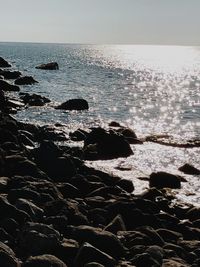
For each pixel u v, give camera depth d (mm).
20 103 45000
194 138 33812
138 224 15203
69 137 31656
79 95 57688
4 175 18203
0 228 11594
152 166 26031
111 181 20781
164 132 36250
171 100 59594
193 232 15195
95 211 15266
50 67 105062
